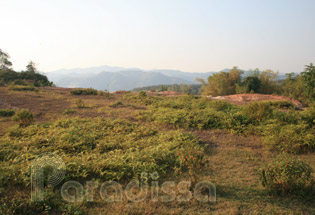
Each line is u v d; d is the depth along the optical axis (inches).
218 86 1715.1
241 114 466.0
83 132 359.6
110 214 162.4
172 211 165.6
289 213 163.3
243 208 169.9
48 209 164.4
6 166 222.1
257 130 390.9
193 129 425.7
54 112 541.6
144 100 750.5
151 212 164.9
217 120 456.1
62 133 350.0
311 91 898.1
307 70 911.7
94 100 770.2
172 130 405.4
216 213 163.5
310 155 291.4
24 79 1412.4
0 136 351.9
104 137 348.2
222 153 295.7
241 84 1541.6
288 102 732.7
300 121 406.0
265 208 169.5
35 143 302.8
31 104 618.5
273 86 1653.5
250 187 203.2
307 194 186.1
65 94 878.4
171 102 685.9
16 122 441.4
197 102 706.2
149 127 423.5
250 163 263.0
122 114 542.0
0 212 156.2
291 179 184.7
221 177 223.8
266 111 453.1
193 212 164.7
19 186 195.2
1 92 757.9
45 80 1630.2
